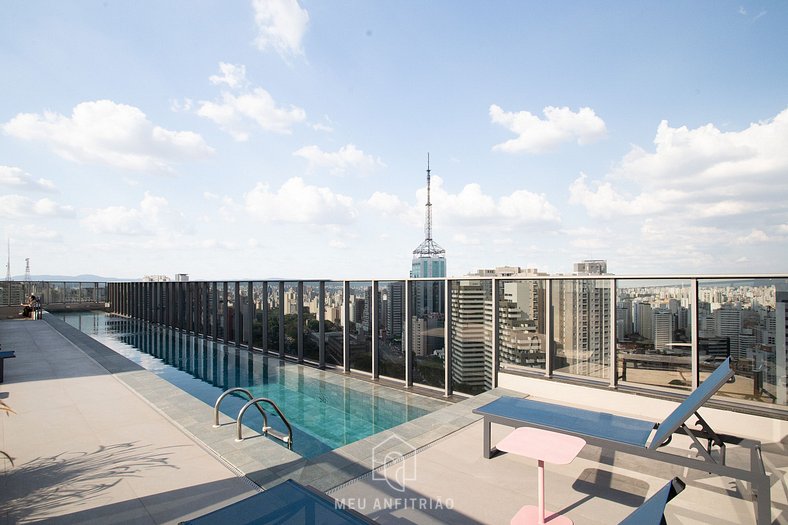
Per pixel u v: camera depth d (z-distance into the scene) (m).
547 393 5.67
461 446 3.94
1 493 3.08
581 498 2.96
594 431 3.17
